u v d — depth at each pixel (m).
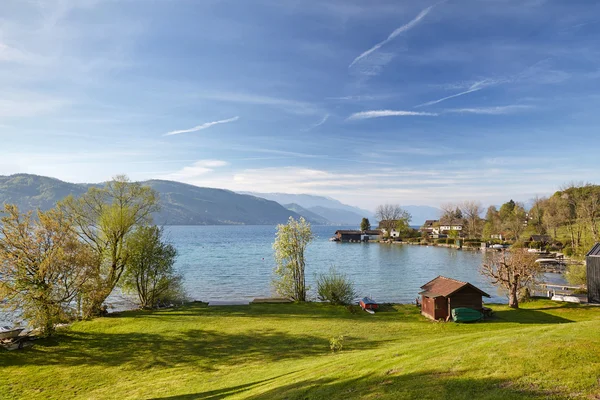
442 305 37.25
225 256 119.00
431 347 17.75
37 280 30.50
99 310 39.31
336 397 12.73
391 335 30.05
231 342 29.16
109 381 22.08
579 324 18.14
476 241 153.62
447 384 11.77
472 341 17.39
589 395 9.79
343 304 47.56
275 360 23.95
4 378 22.83
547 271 82.94
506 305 44.16
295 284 52.47
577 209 100.62
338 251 146.25
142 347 28.48
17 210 31.41
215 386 19.28
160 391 19.75
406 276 77.81
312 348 26.58
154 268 45.12
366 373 14.58
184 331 32.66
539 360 12.48
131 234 43.56
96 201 42.03
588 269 45.44
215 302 50.12
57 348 28.48
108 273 41.34
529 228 142.12
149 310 43.25
